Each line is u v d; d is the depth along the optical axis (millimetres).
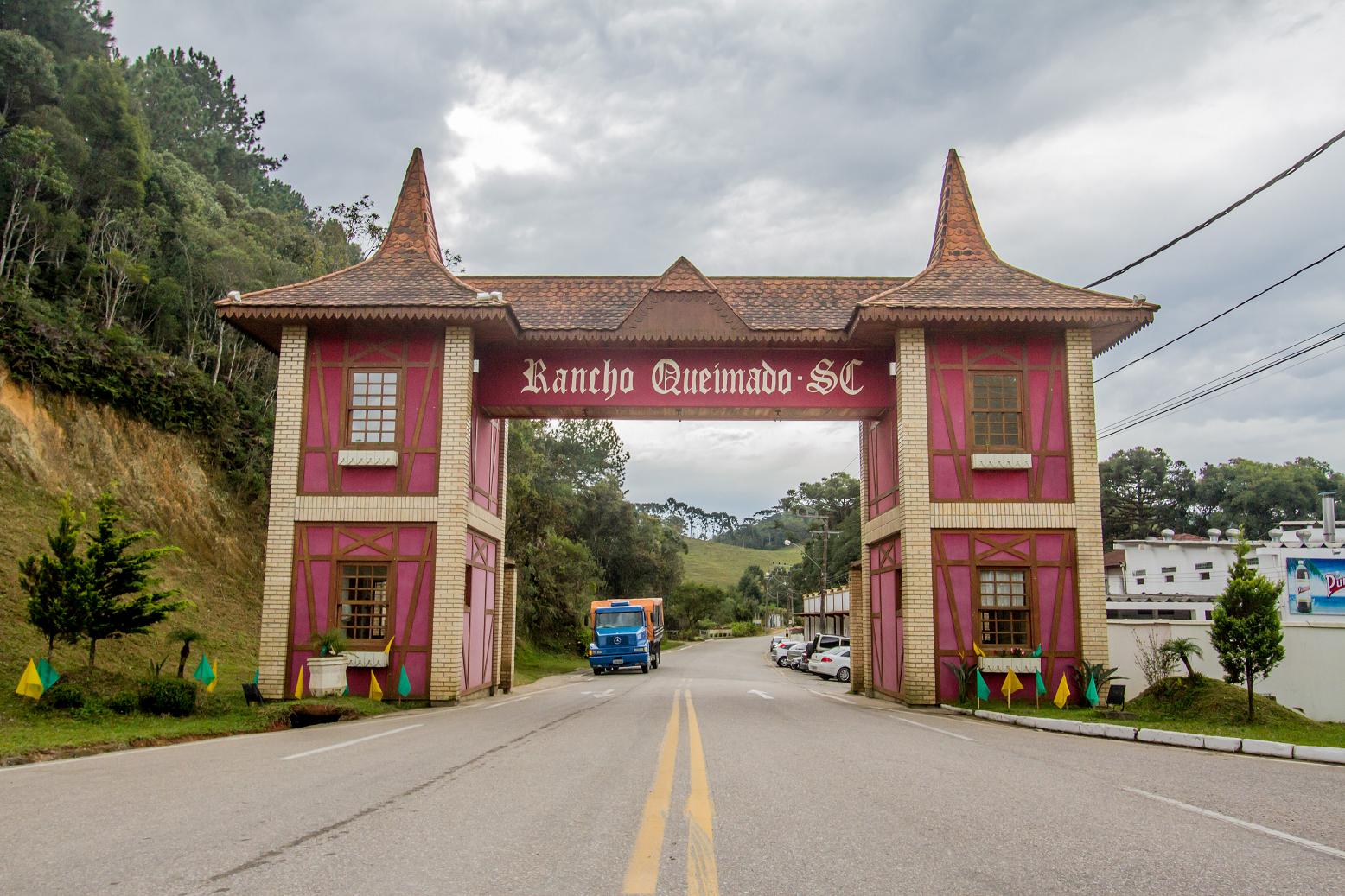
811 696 22531
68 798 7199
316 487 19281
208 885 4672
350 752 10414
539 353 21000
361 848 5496
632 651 40750
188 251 36688
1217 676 21703
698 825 6258
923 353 19609
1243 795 8016
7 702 13523
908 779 8570
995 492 19312
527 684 31062
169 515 27500
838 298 22281
